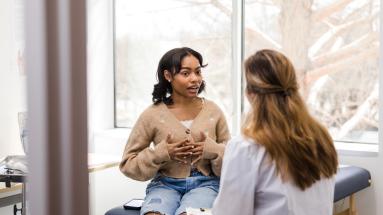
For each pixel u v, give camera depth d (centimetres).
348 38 291
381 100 262
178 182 205
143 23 382
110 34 395
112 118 402
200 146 198
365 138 292
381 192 267
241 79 336
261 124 129
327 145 131
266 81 129
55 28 53
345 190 235
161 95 216
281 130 126
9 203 262
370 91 286
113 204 341
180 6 362
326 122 303
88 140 56
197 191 199
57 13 53
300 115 128
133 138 212
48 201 54
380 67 262
